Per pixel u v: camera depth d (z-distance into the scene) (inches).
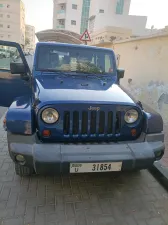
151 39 232.7
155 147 91.7
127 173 119.6
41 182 106.5
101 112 90.7
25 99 107.1
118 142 92.6
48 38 396.8
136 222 85.2
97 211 89.8
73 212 88.2
